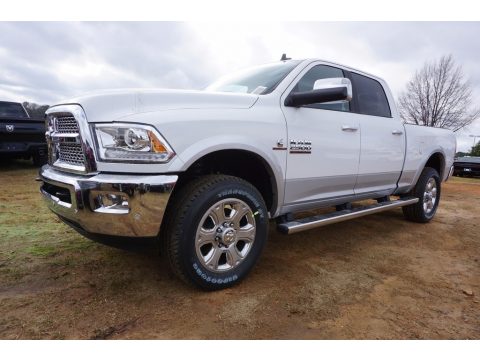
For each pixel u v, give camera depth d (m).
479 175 18.22
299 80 3.09
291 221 3.03
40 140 8.52
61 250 3.12
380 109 4.05
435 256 3.42
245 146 2.47
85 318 2.07
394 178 4.20
